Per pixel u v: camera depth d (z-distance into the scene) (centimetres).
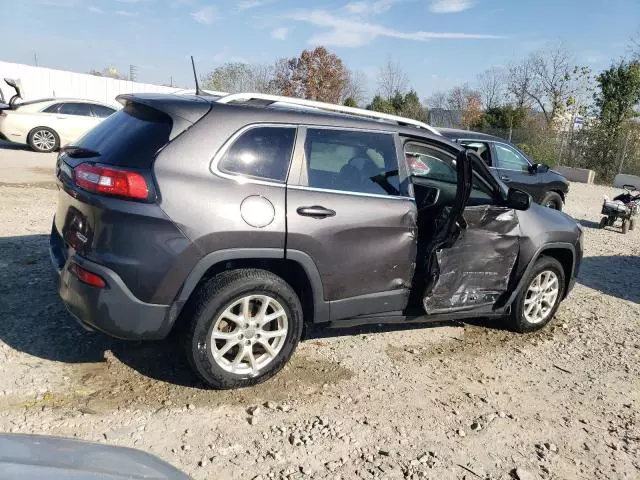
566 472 336
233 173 361
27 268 558
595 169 2505
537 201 1039
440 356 474
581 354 510
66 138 1562
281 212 370
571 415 402
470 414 388
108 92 2673
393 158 434
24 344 407
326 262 390
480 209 467
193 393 372
